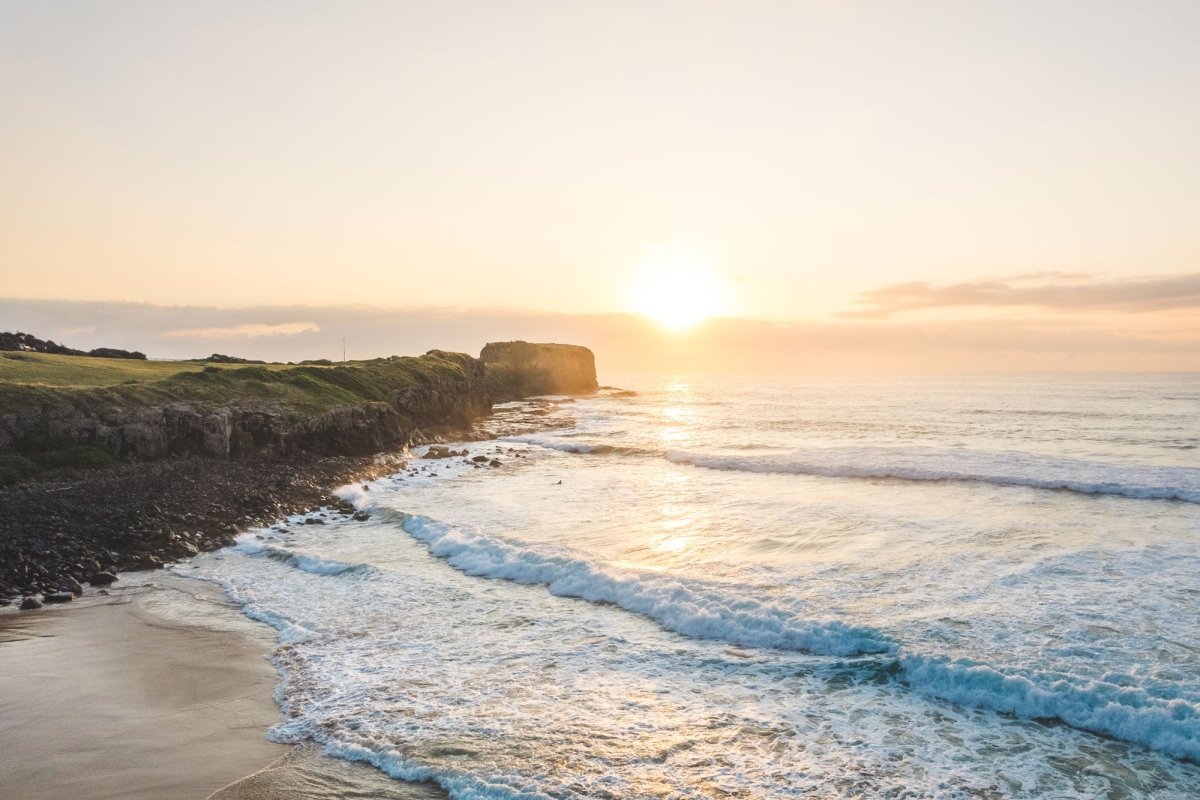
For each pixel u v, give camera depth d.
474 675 13.39
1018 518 24.56
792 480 34.38
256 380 42.72
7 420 28.66
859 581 17.69
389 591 18.56
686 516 26.30
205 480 29.98
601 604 17.39
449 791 9.68
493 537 22.84
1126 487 28.59
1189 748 10.28
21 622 16.52
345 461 38.22
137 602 18.00
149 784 9.88
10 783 9.90
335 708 12.12
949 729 11.18
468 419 65.00
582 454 46.97
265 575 20.36
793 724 11.38
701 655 14.12
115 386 34.56
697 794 9.51
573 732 11.17
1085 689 11.59
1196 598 15.89
